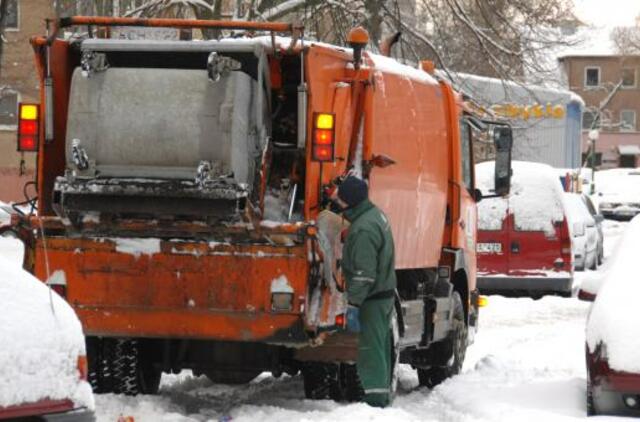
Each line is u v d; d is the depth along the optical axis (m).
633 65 188.00
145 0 57.94
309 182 17.97
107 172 17.78
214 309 17.84
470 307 26.05
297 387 22.27
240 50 17.95
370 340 18.62
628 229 20.62
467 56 58.31
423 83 22.66
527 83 59.03
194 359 19.81
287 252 17.64
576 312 36.78
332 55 18.72
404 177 21.27
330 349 18.84
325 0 53.94
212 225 17.70
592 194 101.81
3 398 11.42
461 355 24.72
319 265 17.88
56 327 12.02
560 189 40.31
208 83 17.55
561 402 19.23
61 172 18.91
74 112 17.84
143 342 19.89
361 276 18.23
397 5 54.53
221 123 17.38
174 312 17.98
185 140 17.45
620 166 191.00
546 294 41.03
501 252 40.03
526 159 71.44
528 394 19.94
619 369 17.08
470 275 25.81
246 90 17.70
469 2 58.12
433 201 23.11
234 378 20.17
